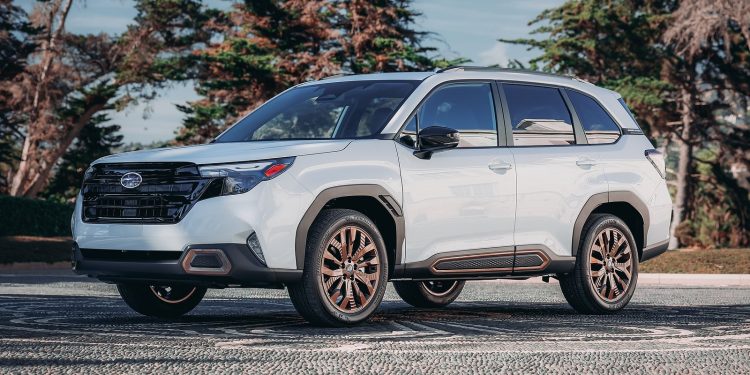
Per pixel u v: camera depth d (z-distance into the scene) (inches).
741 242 2007.9
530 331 301.3
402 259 324.5
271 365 222.1
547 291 609.0
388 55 1795.0
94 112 2137.1
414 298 424.5
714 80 1911.9
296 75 1875.0
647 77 1861.5
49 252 1270.9
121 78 2049.7
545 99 377.7
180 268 295.3
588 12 1881.2
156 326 309.1
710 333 300.2
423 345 260.5
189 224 295.1
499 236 347.9
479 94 357.7
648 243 401.1
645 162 401.1
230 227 293.3
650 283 812.6
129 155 316.2
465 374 213.3
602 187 380.5
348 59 1899.6
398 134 329.4
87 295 509.0
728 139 1929.1
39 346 249.9
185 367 218.1
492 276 350.3
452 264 335.9
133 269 302.8
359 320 315.3
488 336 285.3
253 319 346.6
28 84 1972.2
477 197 341.1
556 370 220.5
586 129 387.2
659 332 301.3
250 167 298.2
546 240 361.7
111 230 306.2
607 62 1966.0
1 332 282.4
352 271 314.3
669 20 1872.5
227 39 1980.8
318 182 304.3
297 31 1921.8
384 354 241.6
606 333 296.7
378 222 328.8
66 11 2022.6
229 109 1919.3
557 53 1881.2
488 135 353.4
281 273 297.6
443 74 352.2
